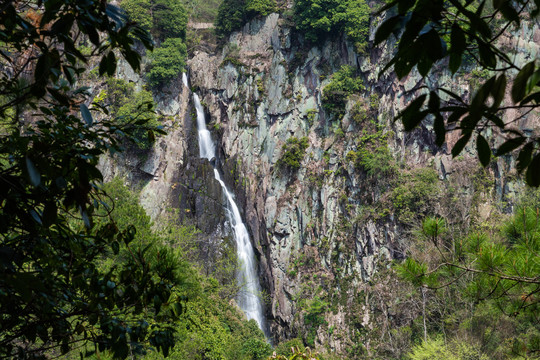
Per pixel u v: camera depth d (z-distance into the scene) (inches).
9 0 116.2
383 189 2011.6
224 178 2391.7
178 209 2149.4
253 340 1726.1
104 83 2117.4
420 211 1865.2
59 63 133.3
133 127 154.9
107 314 157.9
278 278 2202.3
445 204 1786.4
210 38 2618.1
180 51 2378.2
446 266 276.7
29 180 106.6
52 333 156.9
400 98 2079.2
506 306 267.3
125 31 132.6
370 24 2207.2
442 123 87.6
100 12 129.8
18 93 133.9
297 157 2246.6
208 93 2491.4
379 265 1958.7
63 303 164.6
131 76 2255.2
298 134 2295.8
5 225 131.3
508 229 263.0
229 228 2267.5
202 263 2143.2
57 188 132.4
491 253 246.7
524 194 1588.3
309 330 2034.9
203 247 2198.6
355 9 2203.5
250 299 2193.7
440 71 1921.8
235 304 2107.5
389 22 89.1
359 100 2185.0
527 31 1694.1
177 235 1647.4
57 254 161.2
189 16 2721.5
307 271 2153.1
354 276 2026.3
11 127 142.4
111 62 138.0
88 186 131.8
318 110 2284.7
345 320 1980.8
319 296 2084.2
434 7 87.4
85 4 122.7
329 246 2126.0
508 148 88.6
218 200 2299.5
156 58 2290.8
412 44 89.7
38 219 132.3
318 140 2257.6
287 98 2337.6
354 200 2107.5
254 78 2409.0
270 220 2252.7
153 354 722.2
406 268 283.1
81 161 133.1
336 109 2213.3
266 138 2348.7
